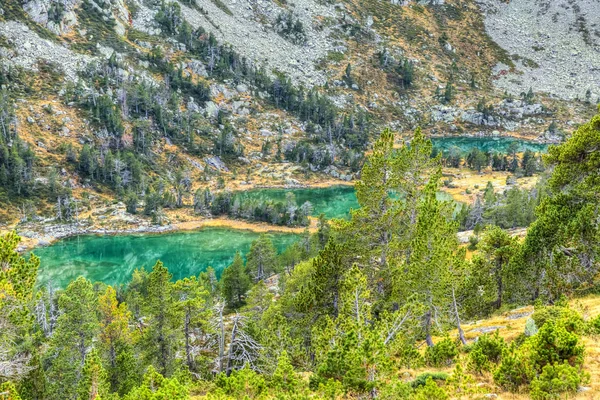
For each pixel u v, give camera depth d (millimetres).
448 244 31391
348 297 23734
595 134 32125
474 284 36844
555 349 15820
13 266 17484
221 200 126125
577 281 30906
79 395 24969
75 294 36281
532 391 14570
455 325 31453
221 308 32938
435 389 14867
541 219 34281
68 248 100750
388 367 16266
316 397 15234
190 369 36156
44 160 123625
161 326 34250
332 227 35688
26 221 106125
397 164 34000
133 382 30688
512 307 35438
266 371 28266
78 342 35438
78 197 120000
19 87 139000
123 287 74438
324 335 22469
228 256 100438
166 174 143250
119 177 127000
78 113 141125
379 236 34531
